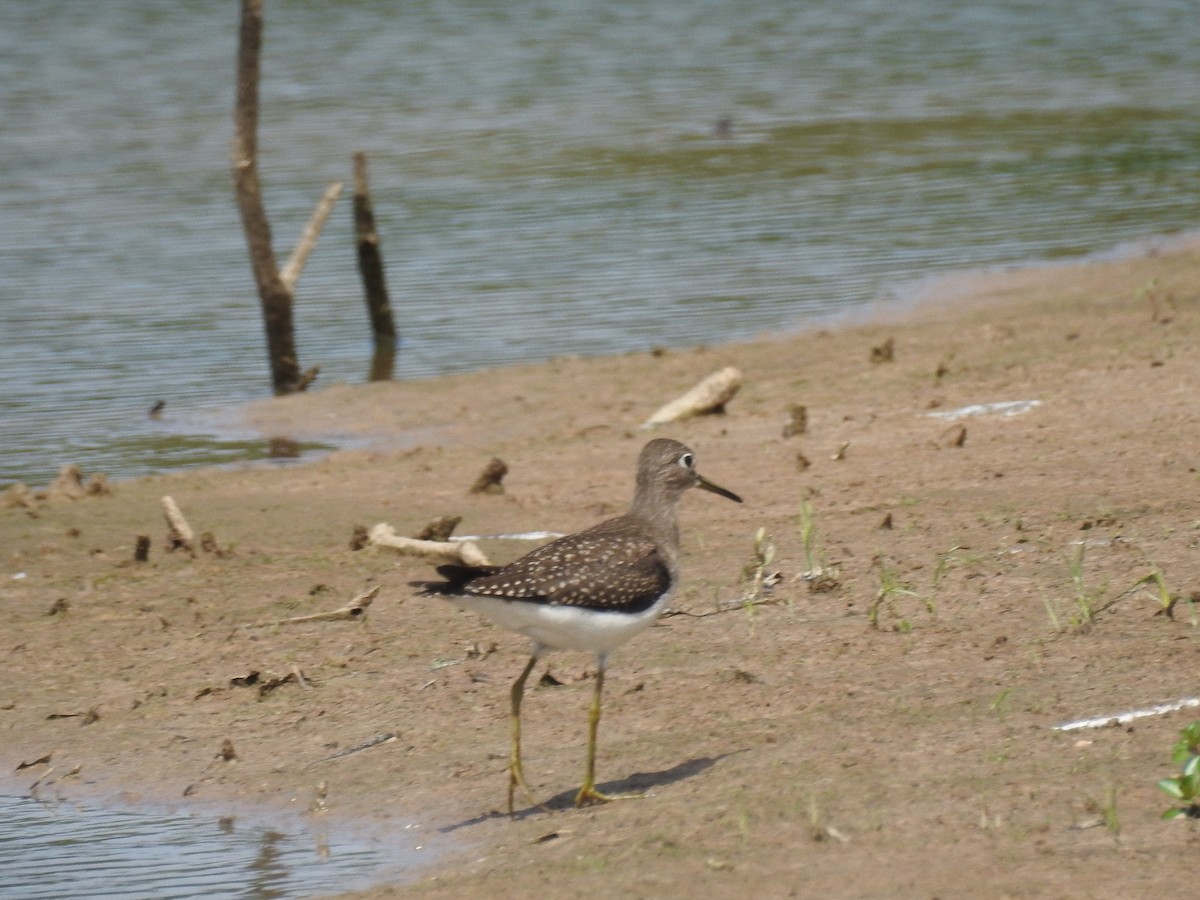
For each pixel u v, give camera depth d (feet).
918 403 57.41
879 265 84.99
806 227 94.02
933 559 39.86
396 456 58.08
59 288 84.99
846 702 31.68
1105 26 177.78
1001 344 65.62
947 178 105.91
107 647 40.27
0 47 163.32
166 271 88.63
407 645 38.63
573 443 57.77
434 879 26.84
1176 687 30.22
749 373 66.13
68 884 28.63
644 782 29.60
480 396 66.39
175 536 47.16
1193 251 83.35
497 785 30.86
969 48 164.55
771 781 28.40
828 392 61.31
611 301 80.53
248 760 33.63
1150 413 51.16
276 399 67.97
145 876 28.73
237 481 55.88
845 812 26.63
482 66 154.30
